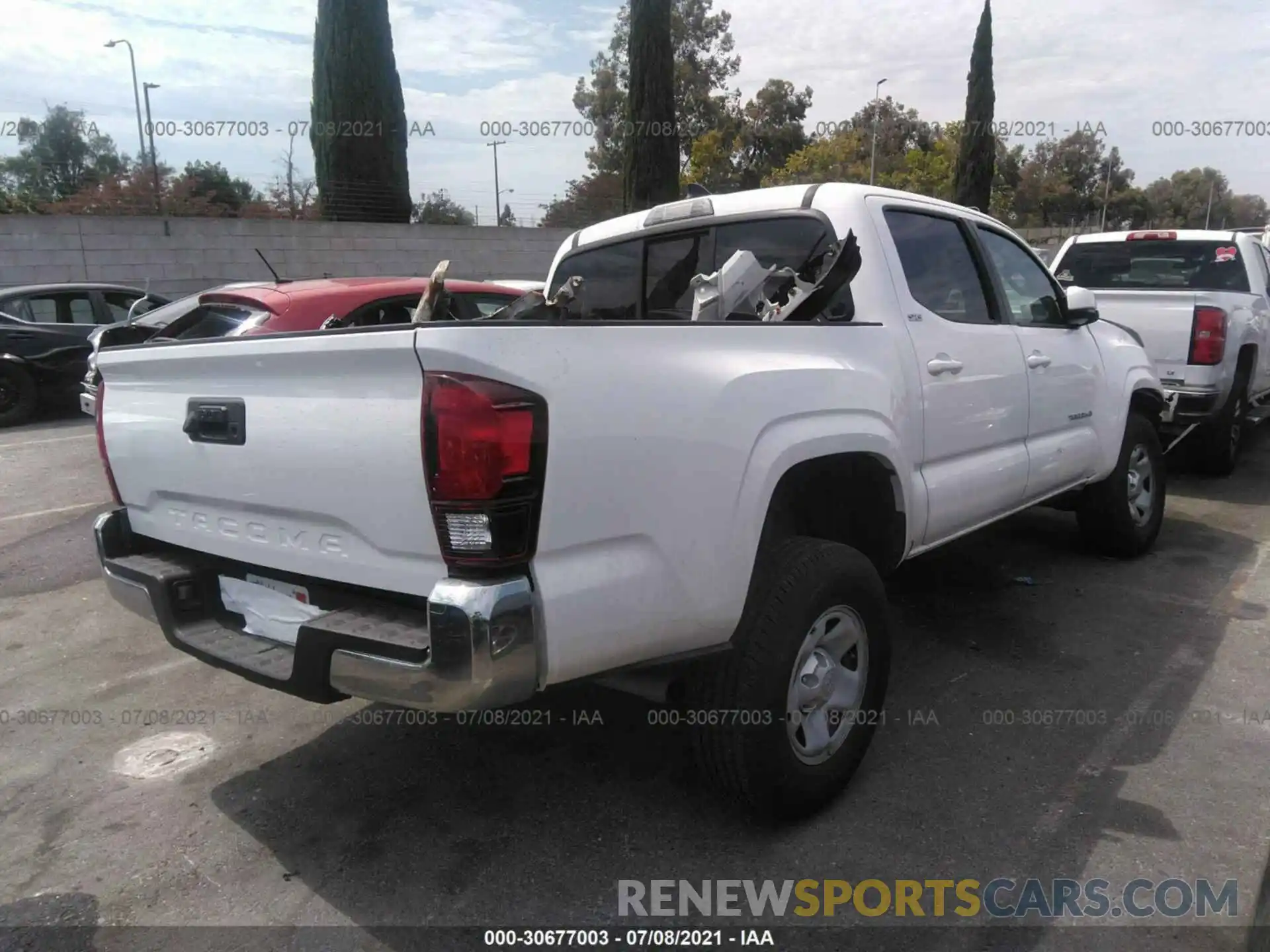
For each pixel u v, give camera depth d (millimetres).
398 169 21016
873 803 3080
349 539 2430
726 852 2842
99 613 5039
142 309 9812
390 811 3113
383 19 20312
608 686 2686
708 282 3455
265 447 2549
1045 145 68312
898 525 3389
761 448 2693
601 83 38938
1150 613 4707
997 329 4094
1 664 4402
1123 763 3299
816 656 2965
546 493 2205
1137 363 5371
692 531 2500
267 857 2873
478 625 2113
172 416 2861
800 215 3660
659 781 3250
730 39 39781
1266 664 4086
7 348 10727
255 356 2504
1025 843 2854
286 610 2727
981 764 3307
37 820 3104
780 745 2766
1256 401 8586
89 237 16516
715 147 38938
